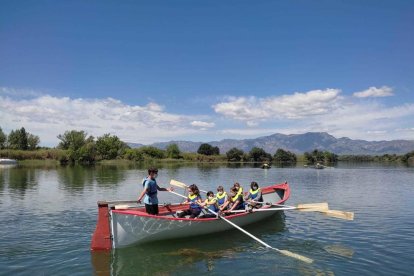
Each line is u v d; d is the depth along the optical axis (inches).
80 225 557.6
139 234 437.4
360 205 773.3
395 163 3735.2
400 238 486.0
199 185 1278.3
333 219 615.2
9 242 461.4
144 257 408.8
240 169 2369.6
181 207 583.5
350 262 390.0
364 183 1302.9
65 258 402.6
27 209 698.2
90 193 965.2
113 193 970.7
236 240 482.6
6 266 377.1
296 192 1016.9
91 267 377.1
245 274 358.6
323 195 947.3
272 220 607.5
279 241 478.3
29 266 378.0
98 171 1971.0
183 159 4033.0
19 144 3900.1
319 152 4072.3
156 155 3966.5
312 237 497.0
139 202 488.7
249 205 578.9
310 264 385.4
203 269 373.7
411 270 363.6
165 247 447.2
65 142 3513.8
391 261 391.5
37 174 1696.6
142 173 1820.9
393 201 832.3
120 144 3523.6
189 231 472.7
